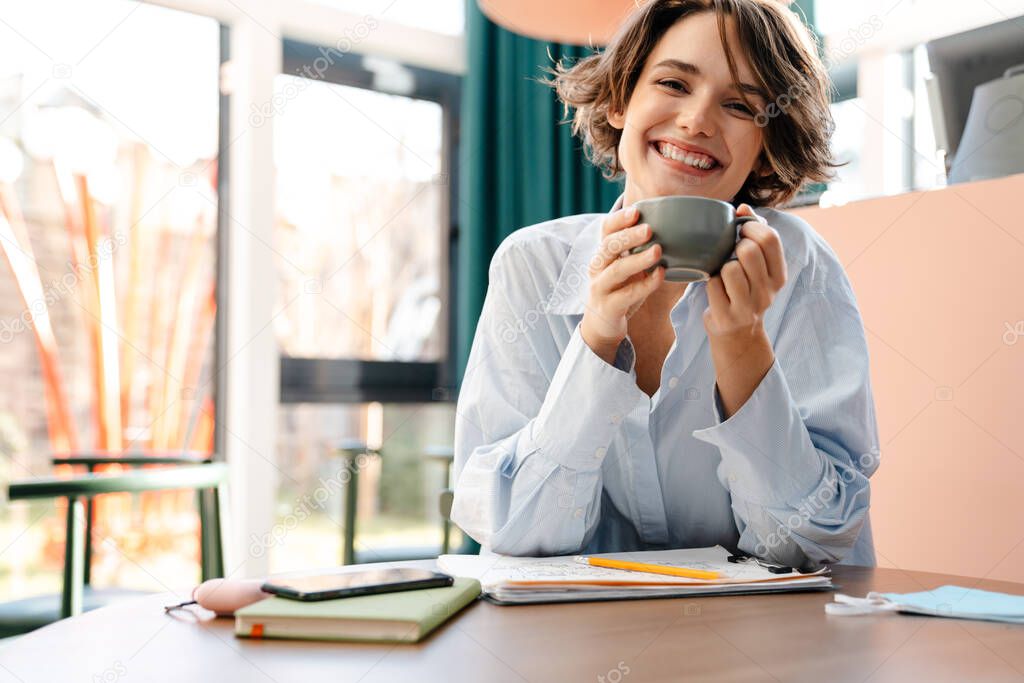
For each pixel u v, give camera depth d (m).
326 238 3.04
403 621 0.60
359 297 3.10
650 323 1.09
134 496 2.84
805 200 1.77
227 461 2.91
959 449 1.46
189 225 2.89
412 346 3.19
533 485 0.95
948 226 1.47
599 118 1.25
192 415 2.90
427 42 3.17
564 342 1.10
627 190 1.11
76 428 2.73
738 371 0.88
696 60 1.00
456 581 0.75
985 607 0.70
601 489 1.02
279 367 2.96
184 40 2.85
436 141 3.26
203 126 2.89
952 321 1.47
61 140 2.69
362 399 3.08
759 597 0.76
